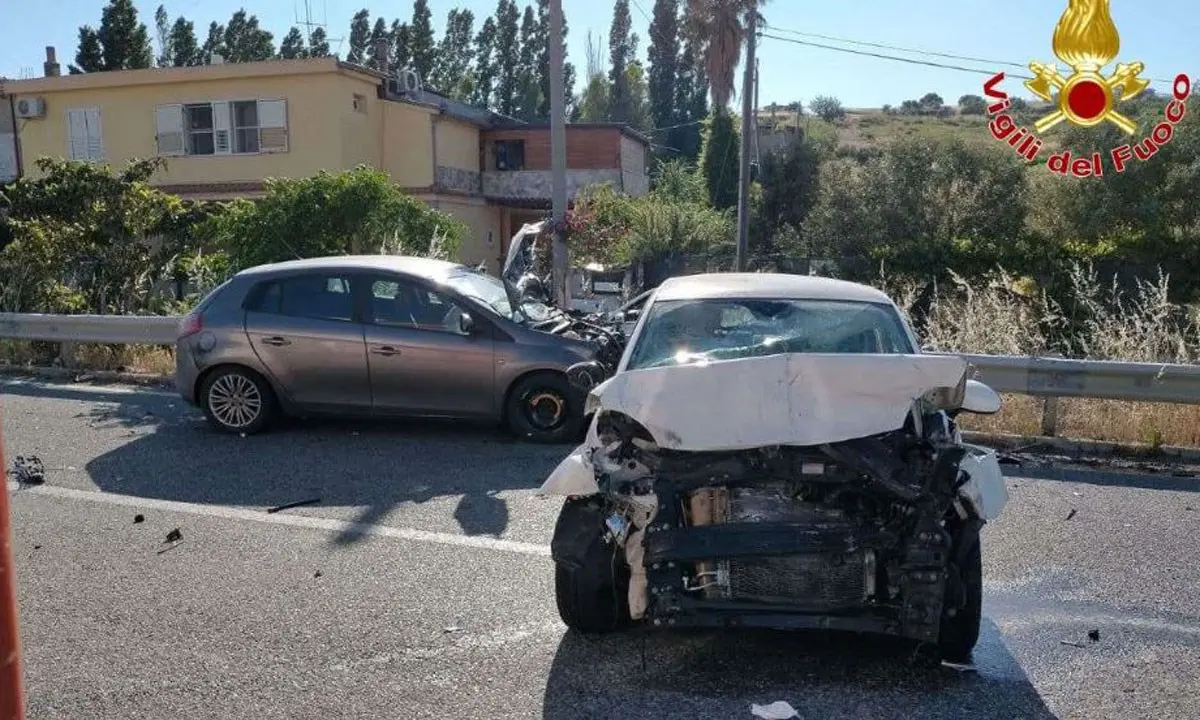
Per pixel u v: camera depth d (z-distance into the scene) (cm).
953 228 2734
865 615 420
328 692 432
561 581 481
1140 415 911
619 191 3481
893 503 425
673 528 420
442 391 905
